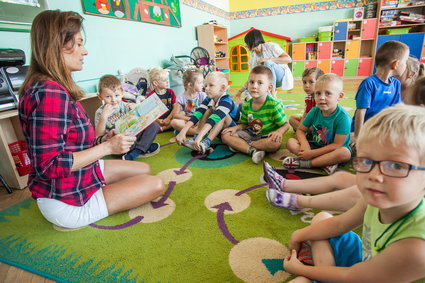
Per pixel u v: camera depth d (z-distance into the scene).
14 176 1.39
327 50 5.29
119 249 0.89
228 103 1.71
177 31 3.70
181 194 1.22
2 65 1.40
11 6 1.65
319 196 0.95
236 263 0.79
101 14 2.40
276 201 1.02
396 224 0.46
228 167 1.48
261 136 1.68
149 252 0.86
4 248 0.93
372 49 5.16
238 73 5.38
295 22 5.57
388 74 1.47
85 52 0.90
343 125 1.31
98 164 1.08
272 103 1.61
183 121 2.06
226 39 4.91
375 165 0.43
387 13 4.86
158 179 1.12
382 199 0.43
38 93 0.76
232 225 0.97
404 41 4.81
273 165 1.47
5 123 1.63
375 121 0.45
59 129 0.79
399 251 0.44
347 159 1.28
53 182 0.90
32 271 0.82
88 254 0.87
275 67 2.67
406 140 0.40
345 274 0.53
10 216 1.14
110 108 1.64
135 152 1.67
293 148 1.49
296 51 5.46
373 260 0.49
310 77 1.79
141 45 2.97
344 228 0.63
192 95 2.34
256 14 5.77
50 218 0.97
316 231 0.68
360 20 5.02
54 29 0.79
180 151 1.81
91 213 1.00
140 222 1.03
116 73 2.64
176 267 0.79
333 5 5.24
